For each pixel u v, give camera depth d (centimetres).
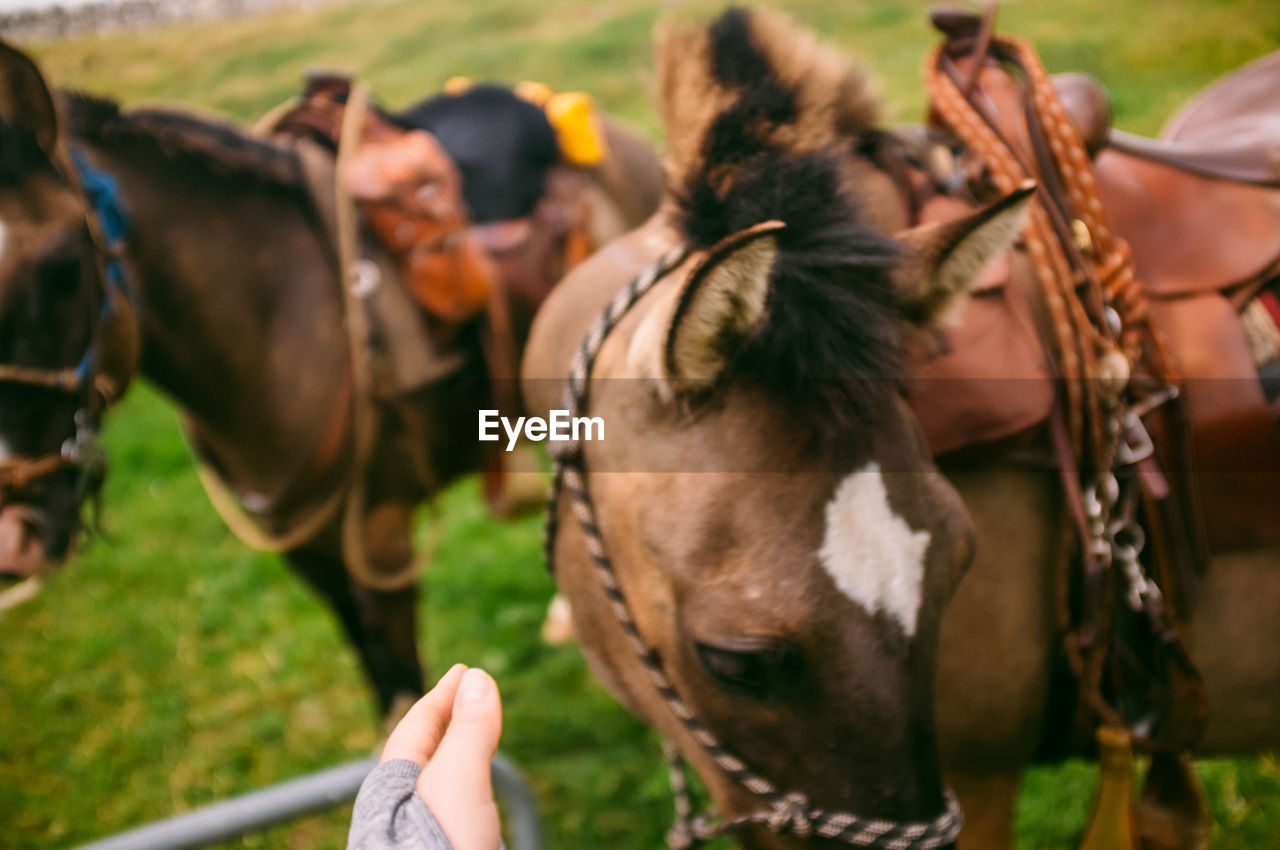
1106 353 95
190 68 579
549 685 222
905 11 595
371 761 86
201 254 151
